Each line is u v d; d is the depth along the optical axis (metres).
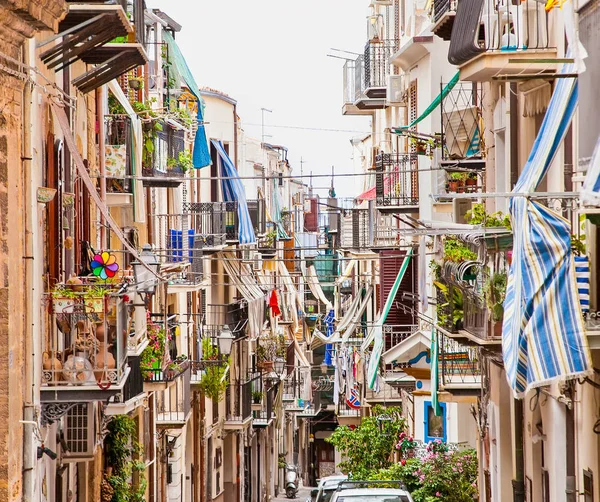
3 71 24.48
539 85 37.25
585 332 26.44
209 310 88.44
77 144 43.31
